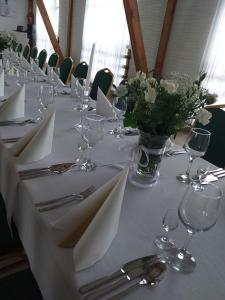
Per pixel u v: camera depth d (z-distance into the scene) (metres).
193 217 0.69
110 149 1.34
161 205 0.96
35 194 0.92
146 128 1.00
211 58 3.95
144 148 1.02
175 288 0.64
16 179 1.02
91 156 1.25
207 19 3.95
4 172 1.20
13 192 1.03
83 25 6.68
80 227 0.71
